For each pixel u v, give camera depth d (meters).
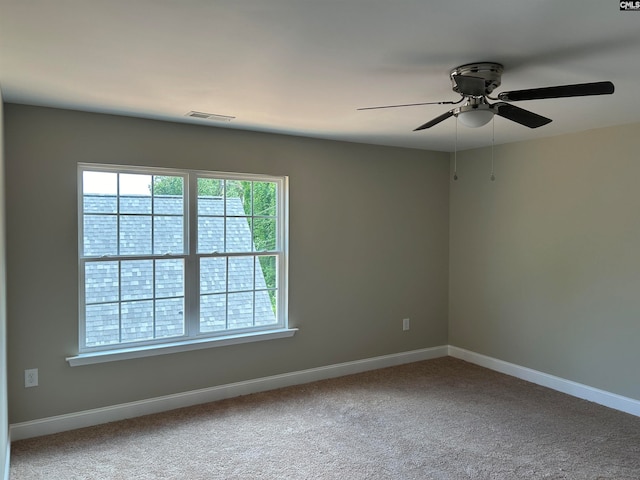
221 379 3.94
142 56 2.19
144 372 3.60
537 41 1.99
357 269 4.66
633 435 3.26
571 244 4.05
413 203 5.00
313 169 4.36
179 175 3.77
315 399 3.93
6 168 3.08
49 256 3.23
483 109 2.32
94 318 3.46
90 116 3.34
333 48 2.08
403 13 1.72
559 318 4.16
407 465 2.85
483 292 4.88
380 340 4.84
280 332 4.18
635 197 3.61
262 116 3.44
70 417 3.32
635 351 3.62
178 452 3.00
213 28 1.86
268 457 2.94
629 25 1.82
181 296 3.79
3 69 2.38
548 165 4.22
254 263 4.15
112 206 3.51
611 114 3.32
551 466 2.84
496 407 3.77
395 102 3.03
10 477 2.68
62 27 1.85
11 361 3.12
